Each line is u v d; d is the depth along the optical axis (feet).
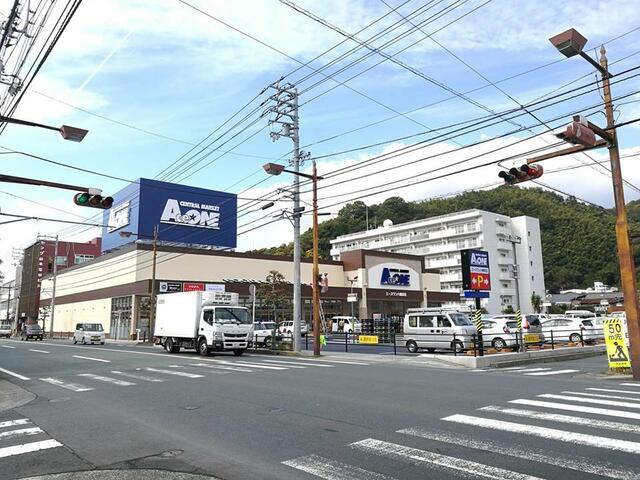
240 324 80.23
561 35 42.42
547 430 23.67
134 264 155.74
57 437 24.56
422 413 28.40
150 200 173.88
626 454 19.47
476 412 28.45
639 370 46.09
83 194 49.80
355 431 24.27
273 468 18.67
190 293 84.58
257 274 175.83
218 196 190.49
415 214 348.38
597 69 46.88
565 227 317.22
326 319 186.60
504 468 18.02
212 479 17.53
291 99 84.89
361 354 78.48
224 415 29.07
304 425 25.89
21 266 298.97
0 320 340.18
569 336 97.25
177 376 49.83
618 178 49.29
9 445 23.07
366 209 354.33
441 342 79.56
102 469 19.03
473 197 320.29
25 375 53.42
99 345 125.49
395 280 208.33
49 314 234.79
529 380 44.27
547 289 307.58
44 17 31.04
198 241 183.21
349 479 17.22
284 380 44.96
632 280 47.78
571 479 16.69
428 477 17.28
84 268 200.44
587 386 40.01
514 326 87.81
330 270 198.39
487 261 69.15
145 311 155.53
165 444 22.65
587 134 44.06
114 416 29.78
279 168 74.74
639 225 114.11
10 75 35.91
